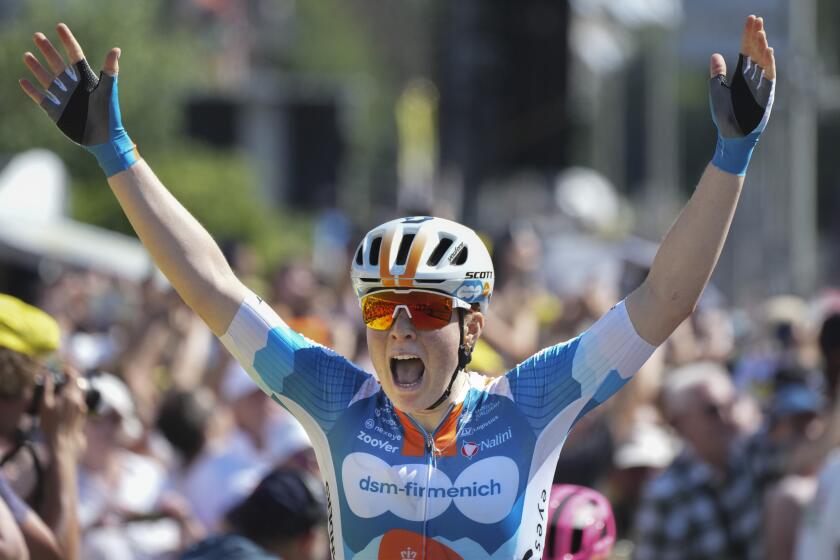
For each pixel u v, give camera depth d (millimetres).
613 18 52781
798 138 48344
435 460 10898
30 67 11297
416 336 10781
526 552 10820
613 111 61562
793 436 20031
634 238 56938
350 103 95062
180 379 23766
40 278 46531
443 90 45469
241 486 20516
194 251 11195
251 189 84938
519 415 11086
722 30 48719
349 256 29469
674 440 25641
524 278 27922
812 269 48969
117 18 80125
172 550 18641
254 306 11328
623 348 10922
